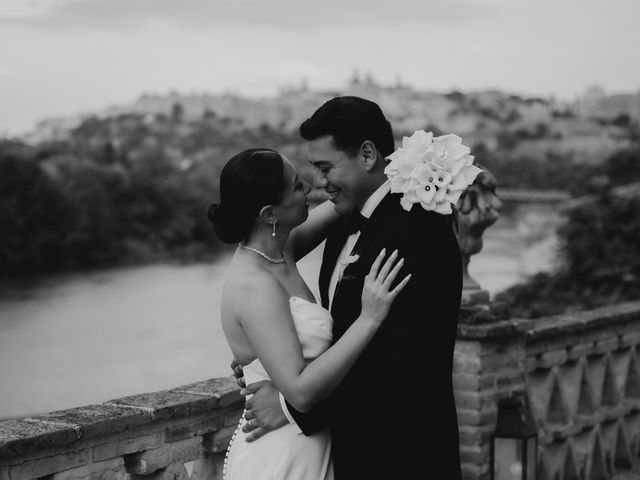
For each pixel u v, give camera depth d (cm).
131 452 280
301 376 246
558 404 478
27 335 4103
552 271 2358
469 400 424
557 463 478
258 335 251
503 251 6481
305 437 261
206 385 318
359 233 277
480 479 423
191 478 310
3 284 5772
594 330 499
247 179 258
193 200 8556
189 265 7350
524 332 440
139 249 7588
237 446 271
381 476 250
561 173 12456
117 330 4341
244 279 257
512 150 15812
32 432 250
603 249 2178
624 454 527
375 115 269
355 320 259
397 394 246
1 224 6269
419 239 255
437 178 254
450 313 256
